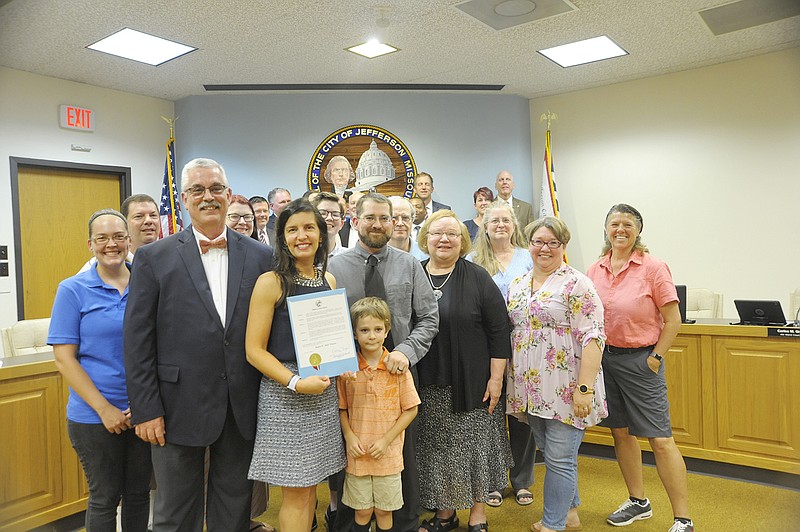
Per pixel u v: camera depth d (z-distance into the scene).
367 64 5.16
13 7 3.82
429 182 5.46
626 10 4.15
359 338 2.12
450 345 2.42
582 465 3.52
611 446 3.61
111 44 4.51
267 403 1.89
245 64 5.06
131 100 5.73
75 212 5.41
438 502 2.42
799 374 3.05
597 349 2.23
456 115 6.04
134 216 2.65
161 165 5.96
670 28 4.48
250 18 4.11
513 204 5.80
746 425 3.21
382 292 2.27
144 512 2.20
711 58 5.21
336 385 2.12
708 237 5.48
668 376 3.45
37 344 3.42
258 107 5.90
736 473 3.27
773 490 3.09
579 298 2.27
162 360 1.87
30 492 2.58
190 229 1.98
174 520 1.87
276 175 5.90
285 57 4.93
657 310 2.62
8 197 4.91
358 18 4.17
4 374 2.50
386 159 5.93
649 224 5.77
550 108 6.26
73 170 5.36
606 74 5.59
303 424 1.88
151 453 1.99
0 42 4.38
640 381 2.58
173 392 1.85
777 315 3.17
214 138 5.87
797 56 4.98
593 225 6.06
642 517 2.74
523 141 6.23
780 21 4.39
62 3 3.79
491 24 4.33
